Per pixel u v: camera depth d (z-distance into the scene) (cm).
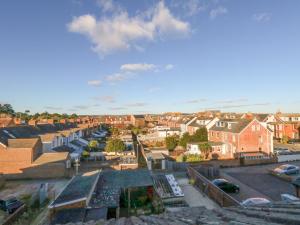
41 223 1997
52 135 5038
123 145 5694
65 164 3966
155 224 623
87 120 13225
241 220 526
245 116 7881
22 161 3903
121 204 2495
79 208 1941
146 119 16675
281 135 7794
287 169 3622
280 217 487
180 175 3862
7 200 2491
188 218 646
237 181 3453
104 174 2925
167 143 6231
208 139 6219
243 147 4978
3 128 4697
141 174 2900
